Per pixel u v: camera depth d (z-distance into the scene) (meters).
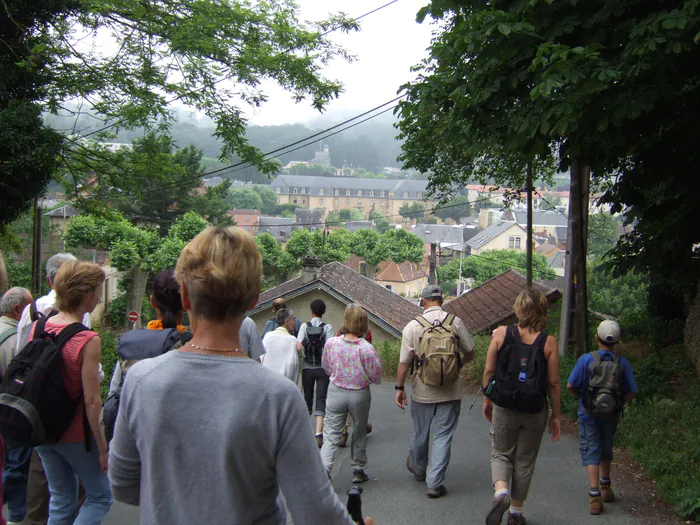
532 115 6.79
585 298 11.72
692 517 5.23
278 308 7.14
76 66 13.84
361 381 5.89
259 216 168.00
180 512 1.60
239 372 1.67
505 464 4.77
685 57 6.21
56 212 46.25
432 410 5.73
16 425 3.40
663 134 7.60
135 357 3.55
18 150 13.05
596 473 5.32
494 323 22.42
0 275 4.24
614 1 6.53
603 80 5.96
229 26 13.92
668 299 12.24
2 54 13.78
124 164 16.39
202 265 1.69
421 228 148.75
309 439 1.68
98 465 3.74
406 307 28.61
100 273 3.80
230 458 1.60
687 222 9.23
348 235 71.94
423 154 17.30
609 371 5.24
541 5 6.69
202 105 14.16
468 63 7.43
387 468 6.51
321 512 1.65
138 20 13.65
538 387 4.59
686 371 9.64
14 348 4.29
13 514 4.36
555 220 162.00
